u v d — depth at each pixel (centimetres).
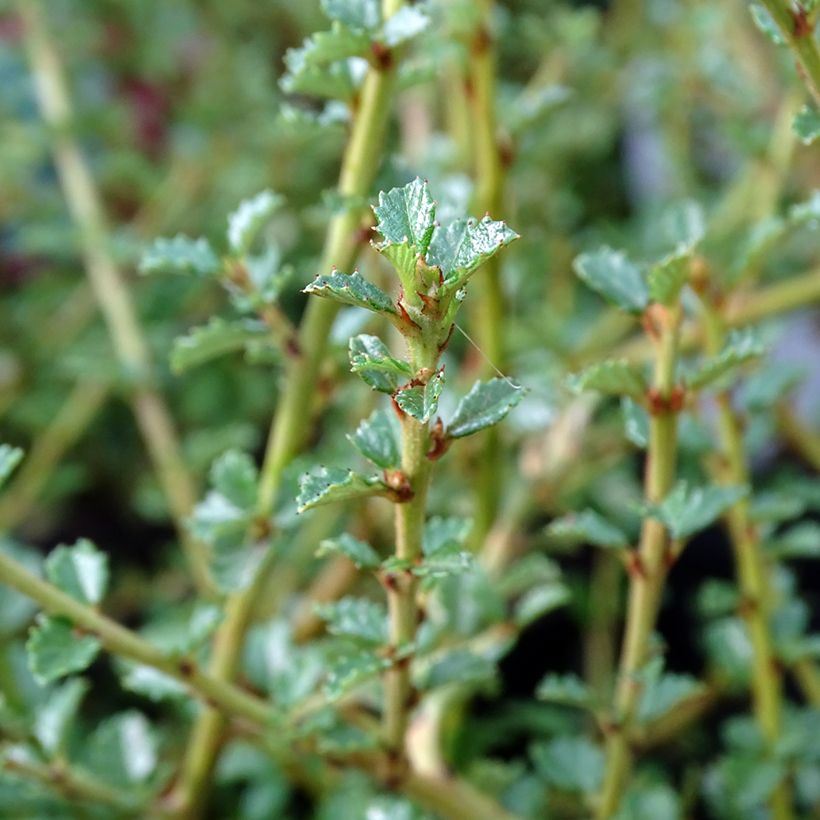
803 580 57
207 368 63
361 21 33
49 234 55
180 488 51
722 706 51
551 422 47
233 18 72
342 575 46
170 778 39
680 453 51
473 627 37
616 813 35
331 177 69
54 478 58
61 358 58
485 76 37
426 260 28
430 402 27
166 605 56
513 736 51
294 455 35
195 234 66
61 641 33
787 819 37
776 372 36
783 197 57
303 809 50
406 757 34
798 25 30
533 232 59
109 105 67
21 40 69
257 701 34
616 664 56
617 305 32
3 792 36
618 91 66
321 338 34
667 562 33
